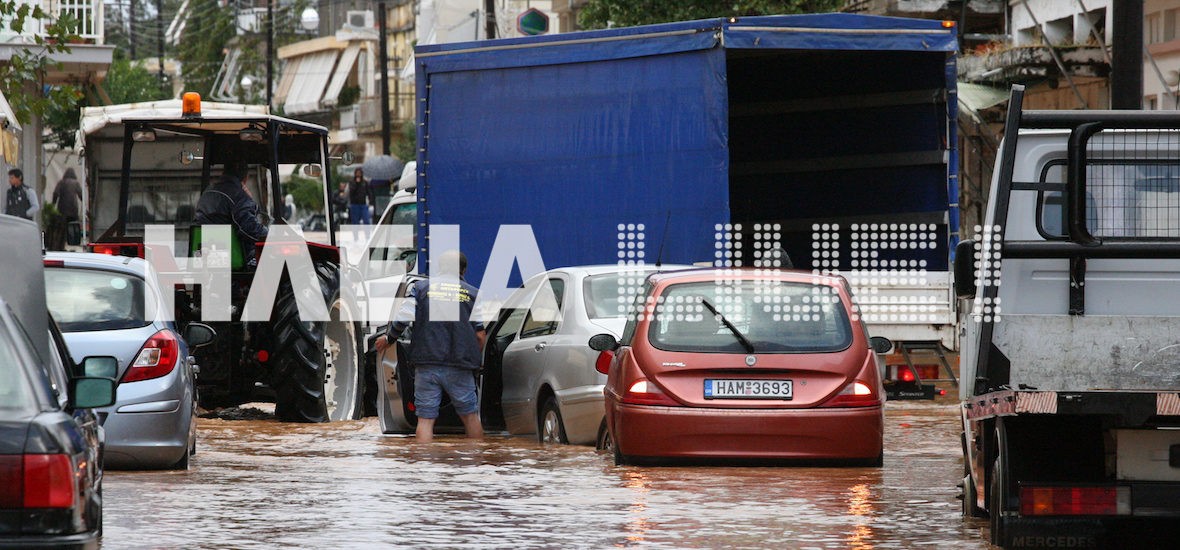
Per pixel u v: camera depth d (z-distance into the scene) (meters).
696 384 23.70
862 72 38.69
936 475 23.48
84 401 14.85
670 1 74.44
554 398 28.48
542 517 19.44
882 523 19.05
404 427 31.33
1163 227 18.48
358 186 88.38
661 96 34.66
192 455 26.02
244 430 31.77
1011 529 16.48
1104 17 69.25
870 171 38.94
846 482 22.67
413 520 19.22
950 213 37.16
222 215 33.78
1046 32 74.19
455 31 137.12
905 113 38.22
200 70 189.62
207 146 37.84
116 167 44.88
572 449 27.39
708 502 20.73
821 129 39.78
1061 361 17.56
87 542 12.74
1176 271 18.16
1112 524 17.14
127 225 38.03
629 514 19.70
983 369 17.58
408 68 152.00
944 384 35.50
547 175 36.62
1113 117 17.39
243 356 33.84
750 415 23.56
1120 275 18.19
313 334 33.31
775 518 19.38
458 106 38.00
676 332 24.05
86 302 24.20
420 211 38.22
